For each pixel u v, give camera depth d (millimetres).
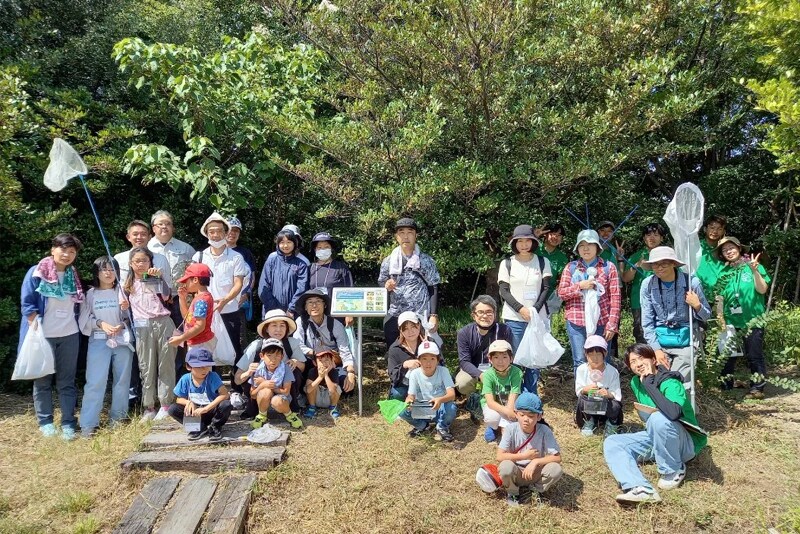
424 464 4512
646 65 5766
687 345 5211
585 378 5035
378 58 6559
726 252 6035
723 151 9102
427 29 5871
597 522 3871
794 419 5324
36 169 6309
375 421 5273
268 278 5824
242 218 7781
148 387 5191
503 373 4754
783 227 8414
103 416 5410
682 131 7602
